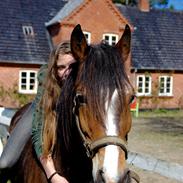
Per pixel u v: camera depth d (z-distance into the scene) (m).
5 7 30.25
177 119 24.11
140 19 35.81
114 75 2.75
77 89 2.82
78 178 3.34
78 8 28.30
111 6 29.50
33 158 3.69
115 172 2.52
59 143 3.38
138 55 32.28
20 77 27.75
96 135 2.68
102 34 29.41
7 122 8.09
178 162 10.76
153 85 32.31
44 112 3.54
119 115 2.69
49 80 3.54
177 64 33.47
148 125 20.38
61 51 3.56
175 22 37.16
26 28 29.48
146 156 5.82
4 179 4.37
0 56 27.02
